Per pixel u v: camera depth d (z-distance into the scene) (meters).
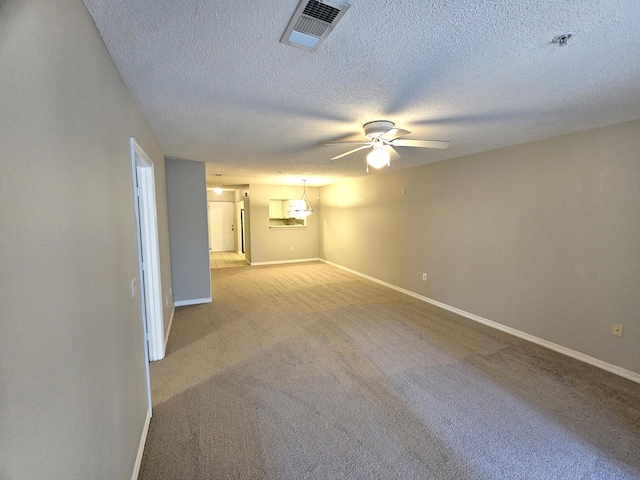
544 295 3.12
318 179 6.71
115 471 1.28
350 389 2.37
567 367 2.71
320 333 3.46
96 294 1.12
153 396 2.28
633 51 1.43
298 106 2.15
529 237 3.23
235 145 3.37
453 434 1.90
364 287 5.55
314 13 1.16
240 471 1.63
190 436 1.87
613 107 2.17
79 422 0.93
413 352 2.99
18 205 0.65
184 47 1.39
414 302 4.64
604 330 2.67
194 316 4.05
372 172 5.52
